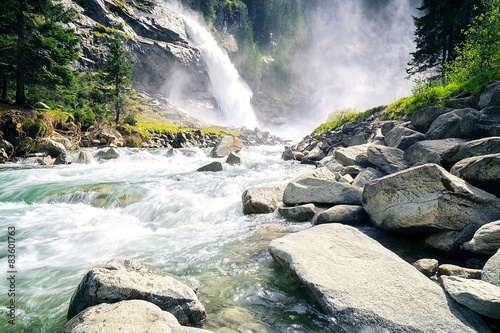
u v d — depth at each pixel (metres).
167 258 5.09
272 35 127.62
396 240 5.25
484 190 4.78
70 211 8.45
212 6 108.38
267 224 6.89
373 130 15.76
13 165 18.31
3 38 23.95
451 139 7.46
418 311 2.86
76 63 56.12
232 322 3.15
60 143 23.53
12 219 7.63
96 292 3.10
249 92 104.00
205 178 13.04
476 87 10.31
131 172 15.96
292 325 3.07
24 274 4.66
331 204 7.25
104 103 40.22
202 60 85.19
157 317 2.77
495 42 11.79
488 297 2.70
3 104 23.30
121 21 69.81
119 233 6.67
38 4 25.25
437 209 4.58
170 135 39.91
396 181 5.15
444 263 4.25
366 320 2.88
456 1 21.70
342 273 3.57
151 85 74.19
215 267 4.62
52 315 3.47
